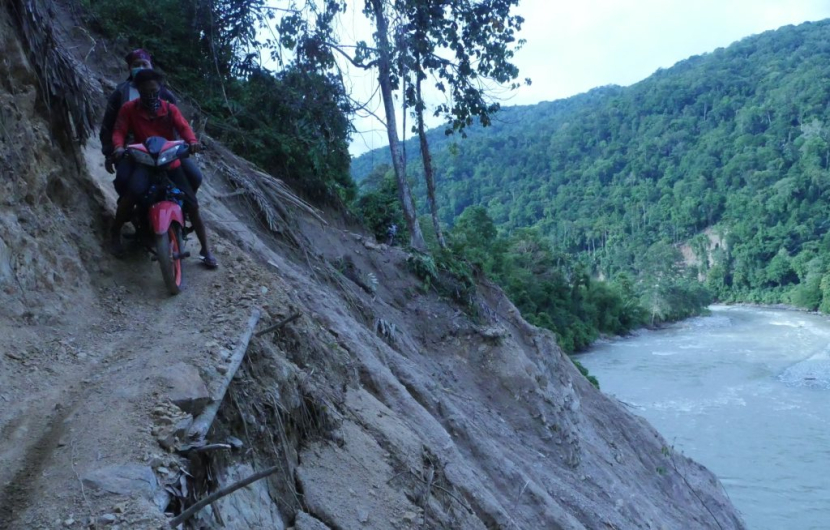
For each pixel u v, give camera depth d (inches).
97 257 196.9
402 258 480.7
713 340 2466.8
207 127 413.1
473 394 426.6
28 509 101.7
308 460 172.6
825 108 5482.3
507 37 548.1
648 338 2613.2
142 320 181.2
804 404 1440.7
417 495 200.1
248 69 479.2
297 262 360.2
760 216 4389.8
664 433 1254.9
